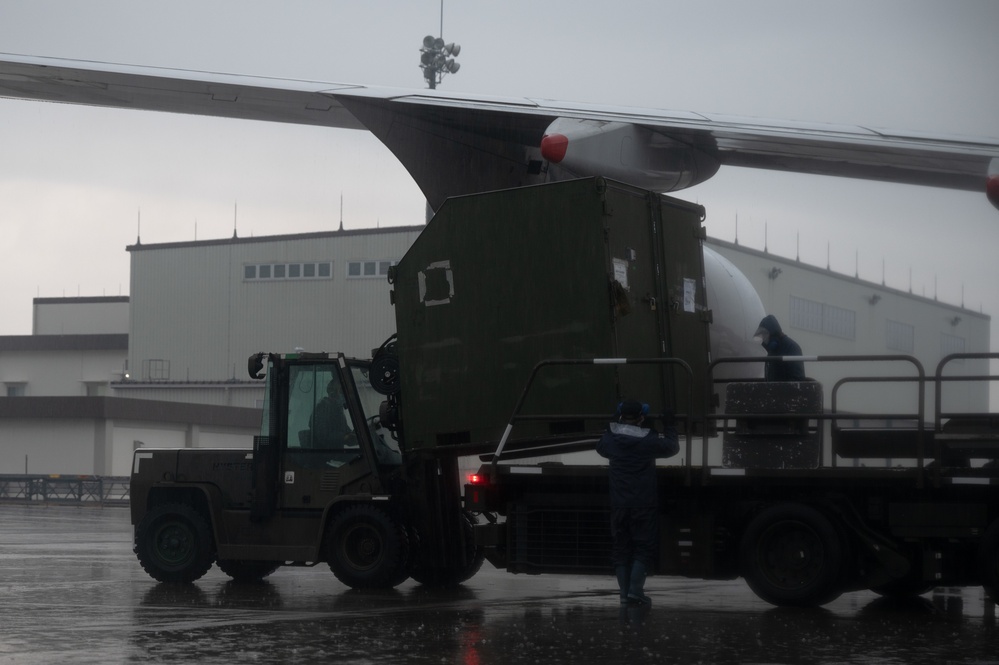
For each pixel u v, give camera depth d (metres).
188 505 12.38
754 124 9.62
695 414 11.41
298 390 12.01
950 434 9.78
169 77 10.61
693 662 7.03
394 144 10.98
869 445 10.24
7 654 7.18
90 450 50.12
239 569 12.80
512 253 10.75
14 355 73.50
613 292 10.23
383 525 11.49
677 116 9.79
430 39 28.39
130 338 62.53
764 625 8.85
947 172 10.30
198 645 7.61
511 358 10.73
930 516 9.91
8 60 10.55
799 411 10.22
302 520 11.89
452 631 8.39
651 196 10.98
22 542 19.98
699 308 11.63
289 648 7.50
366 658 7.11
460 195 11.67
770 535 10.05
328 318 59.34
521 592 11.90
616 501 9.84
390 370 11.75
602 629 8.55
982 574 9.66
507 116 10.73
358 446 11.82
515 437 10.66
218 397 60.53
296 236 60.16
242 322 60.66
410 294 11.34
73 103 11.44
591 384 10.28
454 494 11.88
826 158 9.85
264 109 11.39
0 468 51.28
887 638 8.12
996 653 7.43
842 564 9.86
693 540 10.38
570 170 10.17
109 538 21.28
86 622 8.83
